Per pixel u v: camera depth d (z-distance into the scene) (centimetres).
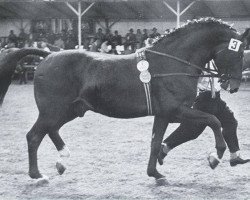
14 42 2862
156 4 2722
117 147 924
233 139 716
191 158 823
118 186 657
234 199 599
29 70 2605
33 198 607
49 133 692
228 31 663
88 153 870
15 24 3200
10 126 1205
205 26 665
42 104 665
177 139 717
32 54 698
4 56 698
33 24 3147
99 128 1165
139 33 2731
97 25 3089
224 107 718
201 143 952
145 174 718
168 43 664
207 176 709
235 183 673
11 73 702
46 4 2859
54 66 666
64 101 664
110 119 1320
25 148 926
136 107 655
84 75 660
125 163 789
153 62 659
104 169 750
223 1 2578
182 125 716
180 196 611
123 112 661
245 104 1634
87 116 1385
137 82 652
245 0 2566
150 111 657
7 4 2916
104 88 654
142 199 599
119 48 2545
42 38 2741
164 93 650
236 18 2844
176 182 677
